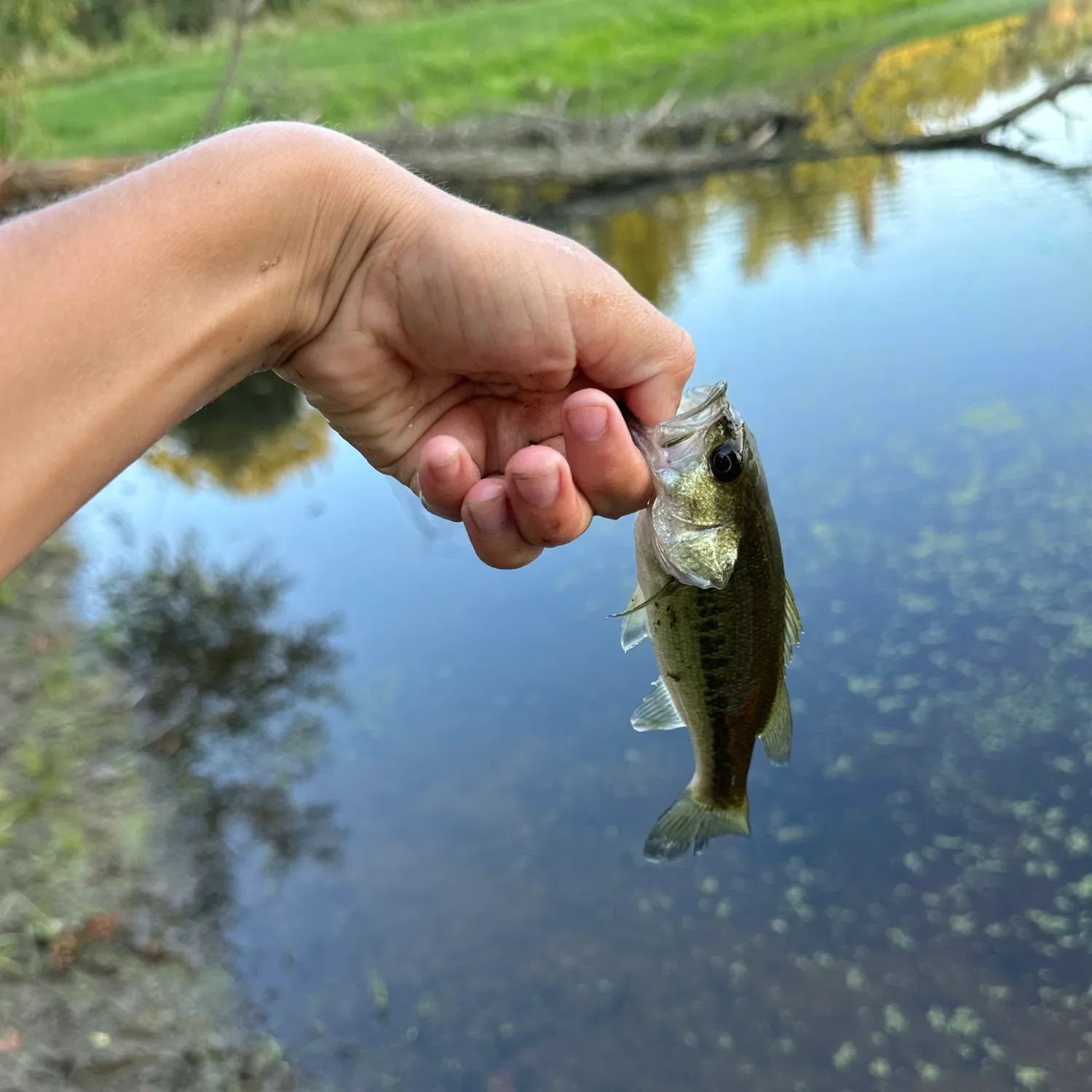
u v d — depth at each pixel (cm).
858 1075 53
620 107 268
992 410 110
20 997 58
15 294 22
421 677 88
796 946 60
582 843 69
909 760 71
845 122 244
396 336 30
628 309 30
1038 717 72
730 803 38
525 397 32
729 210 207
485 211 30
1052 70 260
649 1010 57
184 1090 54
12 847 71
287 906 66
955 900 61
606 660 87
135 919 65
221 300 25
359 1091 54
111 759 82
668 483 32
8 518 21
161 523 126
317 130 28
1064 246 151
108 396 23
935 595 85
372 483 131
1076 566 85
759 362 131
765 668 36
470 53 304
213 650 96
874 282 151
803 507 100
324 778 78
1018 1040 53
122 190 24
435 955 62
